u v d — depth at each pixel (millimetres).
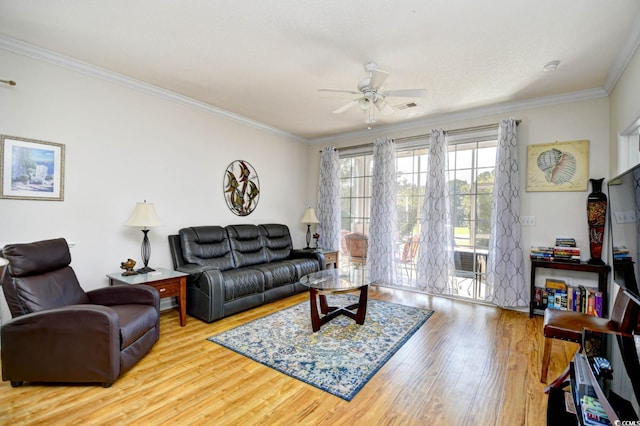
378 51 2637
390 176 4758
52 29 2396
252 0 2020
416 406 1921
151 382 2152
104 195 3193
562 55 2645
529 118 3752
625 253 1990
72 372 2053
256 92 3631
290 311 3688
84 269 3053
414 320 3387
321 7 2080
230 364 2414
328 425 1743
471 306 3893
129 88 3369
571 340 2080
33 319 2025
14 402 1903
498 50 2584
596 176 3371
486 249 4055
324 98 3803
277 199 5348
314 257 4781
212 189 4281
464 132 4172
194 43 2578
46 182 2799
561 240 3457
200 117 4098
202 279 3295
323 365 2406
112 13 2184
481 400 1981
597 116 3371
